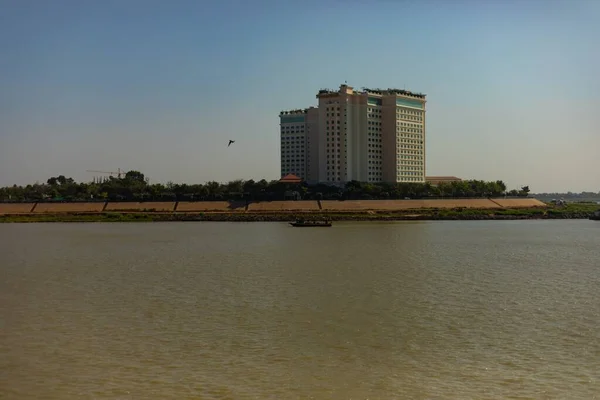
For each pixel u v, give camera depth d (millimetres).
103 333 72938
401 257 145500
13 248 176125
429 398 53219
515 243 183875
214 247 175375
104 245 183625
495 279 110188
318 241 192625
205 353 65062
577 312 82250
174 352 65438
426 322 77312
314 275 116062
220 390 55062
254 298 92938
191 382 56906
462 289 99688
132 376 58469
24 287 105188
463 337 70438
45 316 82000
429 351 65438
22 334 72812
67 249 171875
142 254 156875
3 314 83375
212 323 77375
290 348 66625
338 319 79062
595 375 58125
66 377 58250
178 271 123250
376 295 94625
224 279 111812
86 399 53250
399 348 66438
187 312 83625
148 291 99688
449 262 135375
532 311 82938
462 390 54844
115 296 95625
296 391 54781
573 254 152625
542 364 61188
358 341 69062
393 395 53906
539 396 53500
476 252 157125
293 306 86938
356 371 59562
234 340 69688
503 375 58344
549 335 71062
